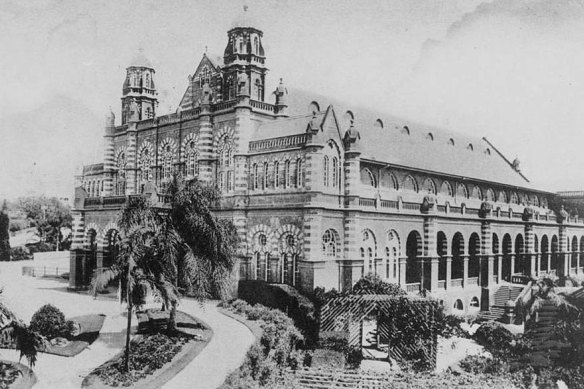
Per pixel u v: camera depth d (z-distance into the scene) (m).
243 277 42.12
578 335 32.59
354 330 34.69
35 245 62.00
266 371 28.34
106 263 49.59
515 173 67.44
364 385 29.16
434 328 33.12
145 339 30.59
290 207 39.72
